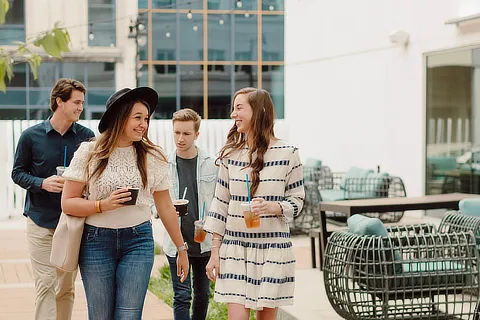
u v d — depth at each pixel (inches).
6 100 1021.2
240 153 174.9
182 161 214.7
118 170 162.7
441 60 502.3
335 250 228.4
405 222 491.8
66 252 161.2
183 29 1043.9
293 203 170.6
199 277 214.5
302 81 714.8
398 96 549.6
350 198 494.3
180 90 1047.6
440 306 256.7
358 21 602.5
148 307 289.3
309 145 703.1
